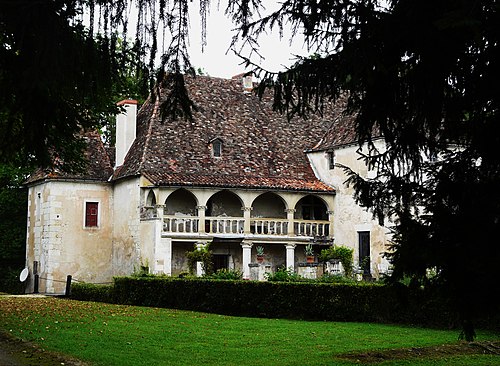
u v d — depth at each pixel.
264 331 17.09
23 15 8.55
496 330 18.56
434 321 19.30
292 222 36.03
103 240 37.91
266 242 35.31
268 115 40.06
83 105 11.77
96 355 12.32
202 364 11.90
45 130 11.83
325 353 13.57
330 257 33.03
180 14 8.65
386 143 9.90
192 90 39.16
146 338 15.00
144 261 34.09
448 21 6.65
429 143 9.67
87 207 37.78
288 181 36.44
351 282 22.98
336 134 37.72
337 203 36.72
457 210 8.90
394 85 8.98
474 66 8.49
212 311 23.14
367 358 13.15
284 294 21.88
